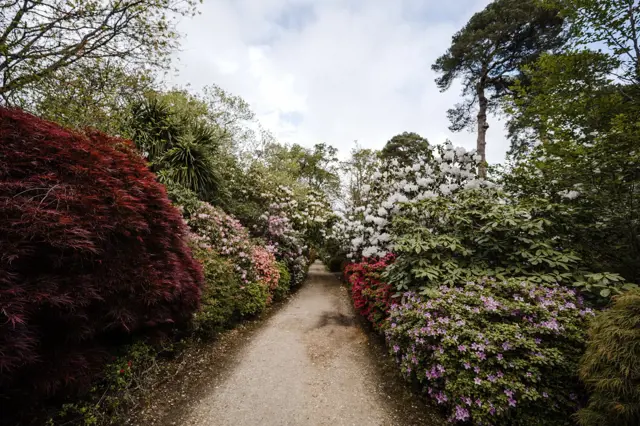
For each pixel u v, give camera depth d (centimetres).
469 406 171
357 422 189
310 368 266
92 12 326
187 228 269
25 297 123
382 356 287
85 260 165
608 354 128
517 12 761
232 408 202
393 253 397
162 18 370
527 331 179
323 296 623
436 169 400
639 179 225
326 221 899
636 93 258
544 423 155
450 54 944
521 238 248
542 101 303
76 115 328
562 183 274
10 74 293
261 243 570
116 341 209
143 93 469
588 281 207
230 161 700
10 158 145
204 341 295
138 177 223
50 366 142
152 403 194
